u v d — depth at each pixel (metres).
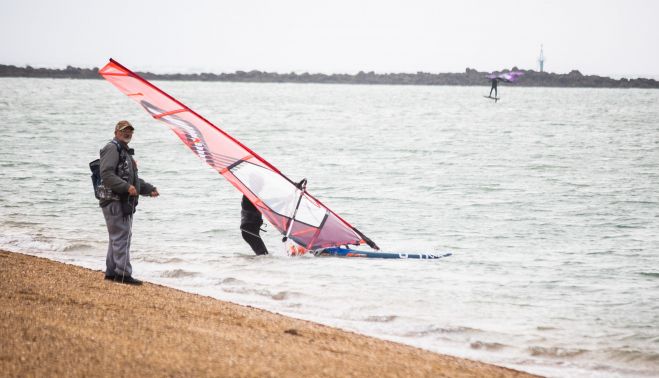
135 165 37.34
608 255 52.47
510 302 39.62
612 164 116.75
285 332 30.34
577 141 165.12
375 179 94.38
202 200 72.25
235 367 24.22
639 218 68.12
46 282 36.09
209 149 49.53
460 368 27.64
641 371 29.77
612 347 32.41
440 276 44.94
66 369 22.91
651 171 107.31
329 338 30.17
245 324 31.12
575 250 54.06
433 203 75.25
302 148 139.88
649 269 48.28
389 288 41.69
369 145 148.12
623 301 40.28
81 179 83.94
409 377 25.52
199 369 23.75
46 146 123.94
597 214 70.12
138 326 28.62
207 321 30.89
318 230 49.38
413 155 127.75
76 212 64.00
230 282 42.41
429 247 54.22
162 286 38.28
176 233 56.66
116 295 34.44
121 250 37.44
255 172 50.03
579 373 29.36
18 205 66.75
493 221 65.62
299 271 45.16
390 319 35.91
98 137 146.25
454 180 94.31
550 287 43.12
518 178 97.69
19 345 24.77
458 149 141.25
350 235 50.06
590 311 38.12
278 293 40.00
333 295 39.97
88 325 28.05
